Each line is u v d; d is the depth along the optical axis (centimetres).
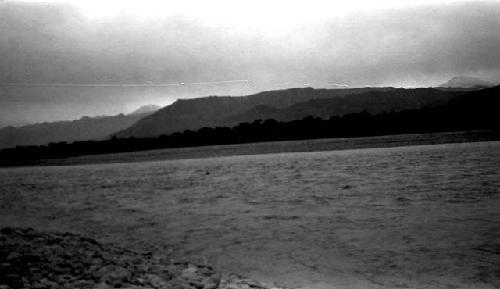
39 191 2139
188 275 567
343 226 945
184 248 819
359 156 3056
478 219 929
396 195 1323
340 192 1466
